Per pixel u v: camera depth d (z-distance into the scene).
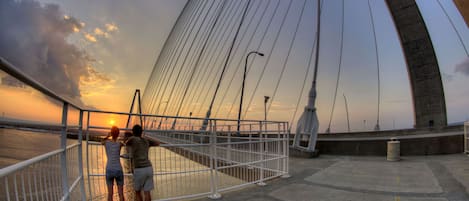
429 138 11.00
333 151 12.78
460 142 10.52
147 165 4.54
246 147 8.27
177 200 4.96
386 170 7.98
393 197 5.12
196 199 5.09
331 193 5.51
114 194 5.24
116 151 4.55
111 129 4.65
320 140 13.26
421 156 10.81
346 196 5.27
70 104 3.19
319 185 6.23
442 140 10.82
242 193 5.55
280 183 6.46
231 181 7.66
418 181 6.35
